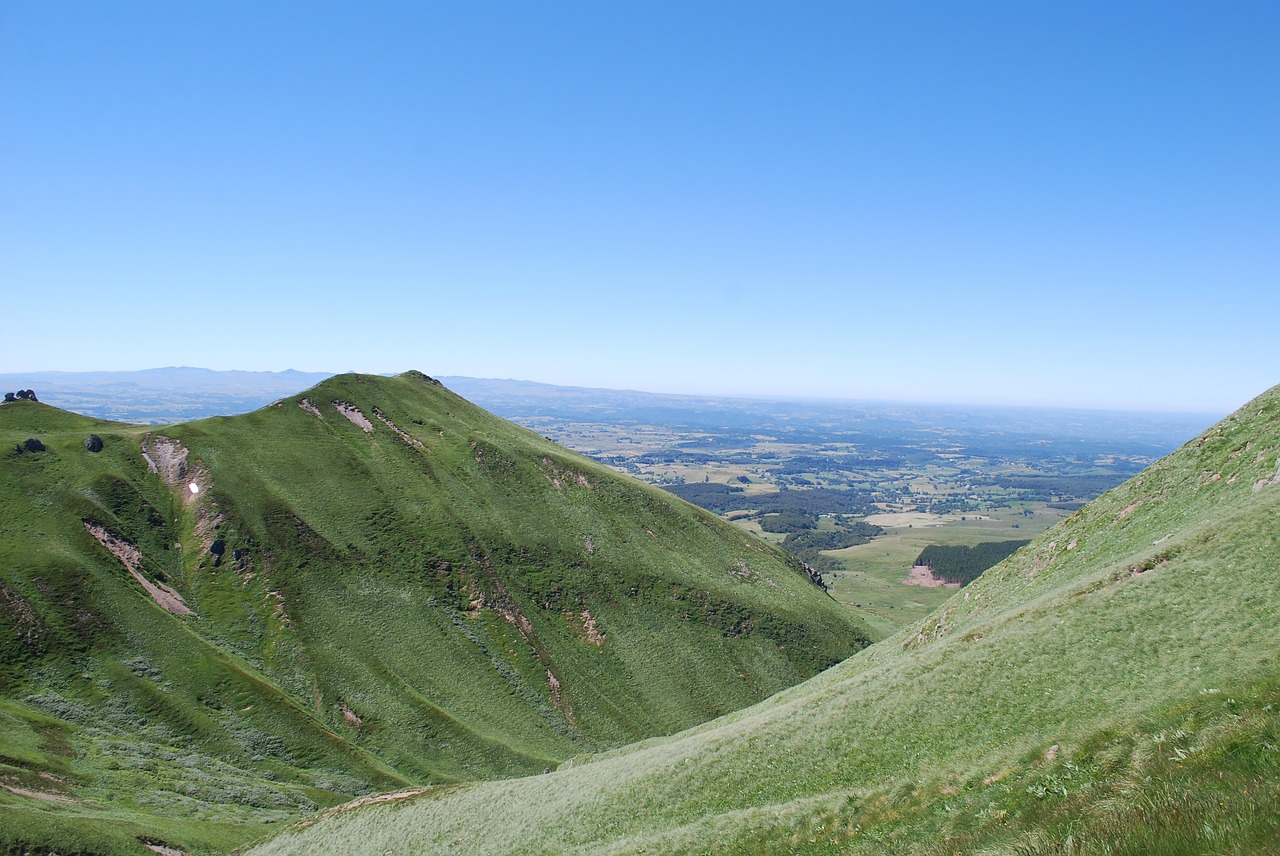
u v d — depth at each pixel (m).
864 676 42.31
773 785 33.19
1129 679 27.69
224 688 90.06
